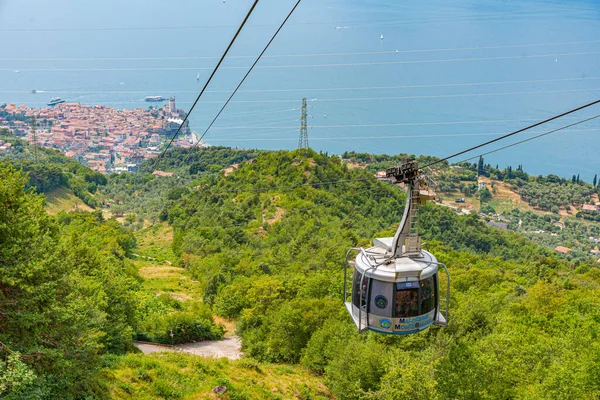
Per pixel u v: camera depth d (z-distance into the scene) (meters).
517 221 192.50
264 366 37.47
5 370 14.99
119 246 85.94
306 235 109.25
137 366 27.45
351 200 140.38
